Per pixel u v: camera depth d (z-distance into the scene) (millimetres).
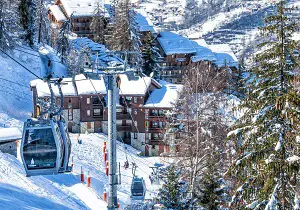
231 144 37844
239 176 25047
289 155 23844
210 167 33406
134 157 73562
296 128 23484
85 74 20344
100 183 51500
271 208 23500
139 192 32344
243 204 25625
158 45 131625
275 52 23734
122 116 81562
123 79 82688
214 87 48500
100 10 131125
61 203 35188
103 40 126250
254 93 24297
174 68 129125
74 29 147250
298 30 23719
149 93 83188
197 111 42531
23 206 28172
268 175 23812
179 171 33000
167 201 29438
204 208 29828
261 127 24000
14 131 51844
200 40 139625
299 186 24562
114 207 19719
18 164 44531
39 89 77688
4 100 79188
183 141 44750
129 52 21281
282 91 23891
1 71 86625
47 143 27438
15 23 97688
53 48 116000
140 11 146875
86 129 81500
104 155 63781
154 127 79875
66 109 80625
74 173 48531
